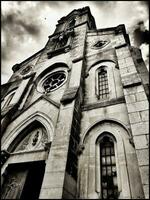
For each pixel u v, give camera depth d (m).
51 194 5.37
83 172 6.84
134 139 6.37
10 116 11.15
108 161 7.05
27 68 17.47
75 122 7.99
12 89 15.23
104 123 8.21
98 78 11.45
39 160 7.84
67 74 12.99
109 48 13.13
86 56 13.63
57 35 20.44
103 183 6.49
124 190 5.83
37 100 11.40
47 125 9.22
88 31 17.28
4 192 7.99
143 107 7.21
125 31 14.46
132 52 11.39
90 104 9.45
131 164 6.34
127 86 8.40
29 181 8.42
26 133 10.06
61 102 8.81
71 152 6.82
